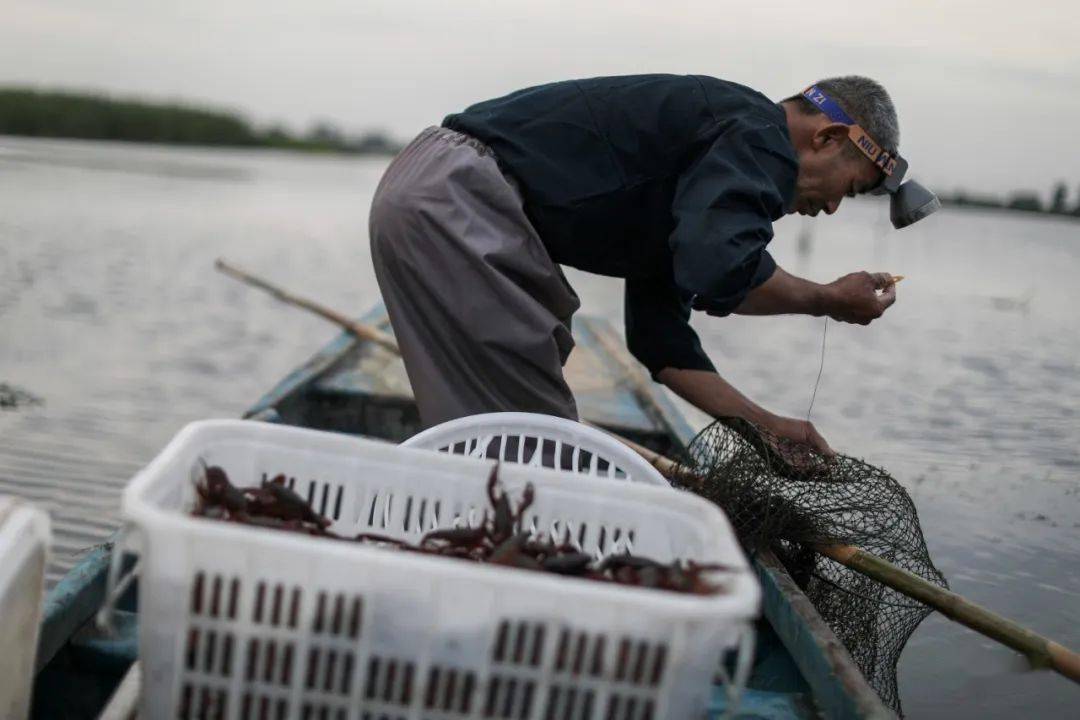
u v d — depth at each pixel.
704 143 2.45
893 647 2.75
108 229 14.55
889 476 2.66
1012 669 3.15
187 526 1.21
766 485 2.56
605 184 2.48
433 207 2.42
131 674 1.59
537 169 2.47
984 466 5.48
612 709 1.27
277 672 1.28
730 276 2.29
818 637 2.05
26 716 1.43
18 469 4.57
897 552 2.66
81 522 3.98
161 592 1.25
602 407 4.76
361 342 5.50
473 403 2.49
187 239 14.37
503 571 1.22
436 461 1.63
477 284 2.43
